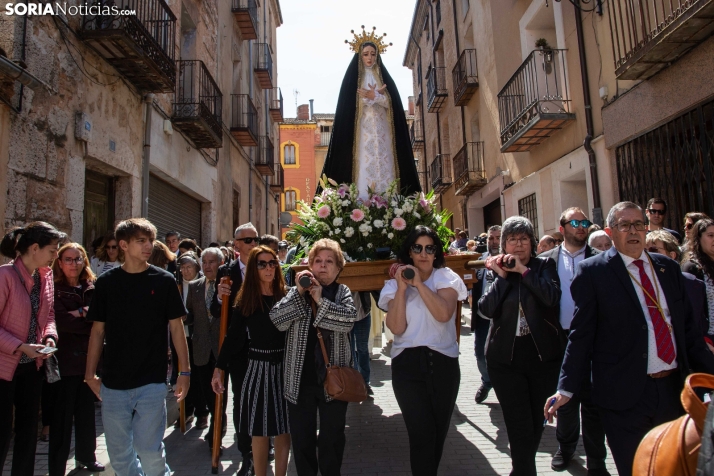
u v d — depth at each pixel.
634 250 2.62
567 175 8.76
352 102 5.20
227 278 4.00
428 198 4.87
